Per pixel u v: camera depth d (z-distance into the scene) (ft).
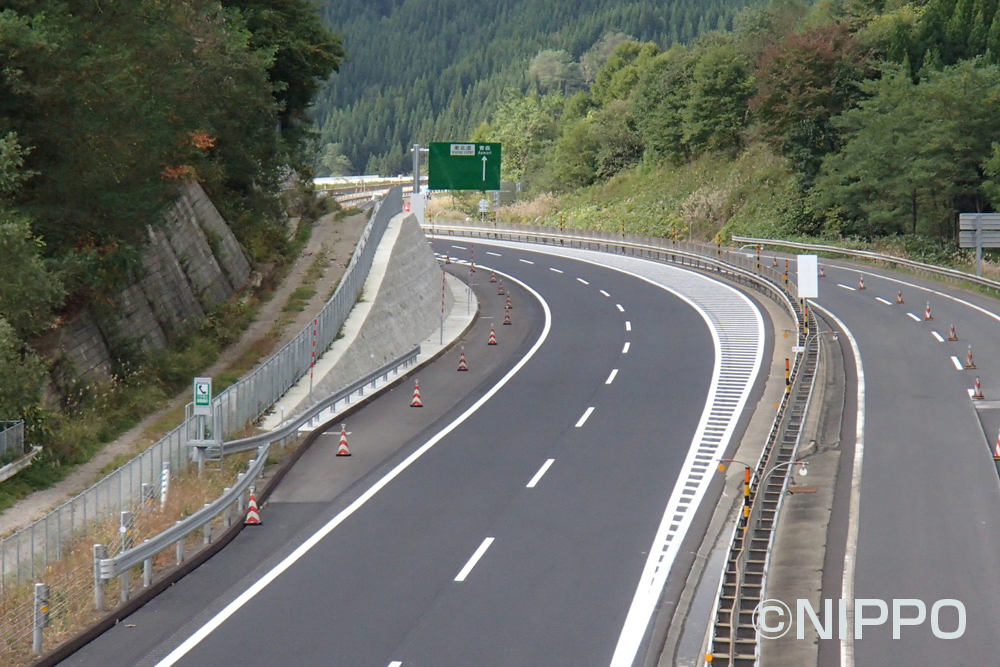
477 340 152.87
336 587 65.36
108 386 102.47
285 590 65.00
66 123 98.73
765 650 58.34
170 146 123.95
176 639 57.88
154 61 112.27
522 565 69.31
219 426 89.56
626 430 102.94
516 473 89.56
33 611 57.57
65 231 105.91
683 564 70.03
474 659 55.42
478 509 80.53
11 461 83.35
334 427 105.09
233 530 75.25
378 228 174.29
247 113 159.22
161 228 125.90
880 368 131.34
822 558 72.79
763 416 107.45
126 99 102.17
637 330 156.35
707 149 361.71
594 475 88.94
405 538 74.33
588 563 69.77
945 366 131.34
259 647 56.70
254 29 189.57
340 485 86.84
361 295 146.41
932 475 90.58
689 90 369.50
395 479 88.17
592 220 367.66
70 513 71.31
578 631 59.31
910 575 69.21
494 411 110.93
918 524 79.00
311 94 212.02
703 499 83.10
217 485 82.33
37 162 101.04
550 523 77.46
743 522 67.97
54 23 94.94
